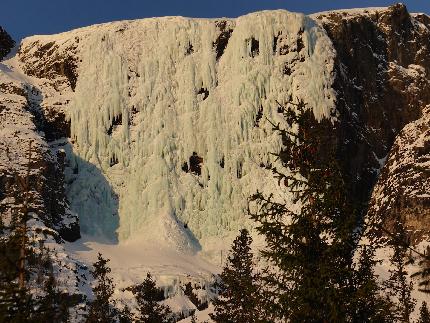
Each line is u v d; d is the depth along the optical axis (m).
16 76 107.38
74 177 96.19
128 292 68.69
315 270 19.88
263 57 103.50
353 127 104.31
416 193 87.88
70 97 103.75
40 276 53.25
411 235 84.56
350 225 19.39
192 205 94.06
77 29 113.00
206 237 92.31
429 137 97.38
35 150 87.88
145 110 101.12
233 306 43.41
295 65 103.69
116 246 89.12
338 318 19.12
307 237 20.27
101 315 52.31
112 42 107.62
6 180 79.56
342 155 100.50
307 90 101.31
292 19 106.25
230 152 97.31
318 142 21.11
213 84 103.38
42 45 112.75
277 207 21.06
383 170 99.44
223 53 106.44
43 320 22.42
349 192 19.91
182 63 105.25
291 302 19.75
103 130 99.06
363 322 19.69
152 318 54.59
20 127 92.56
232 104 100.62
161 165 96.12
